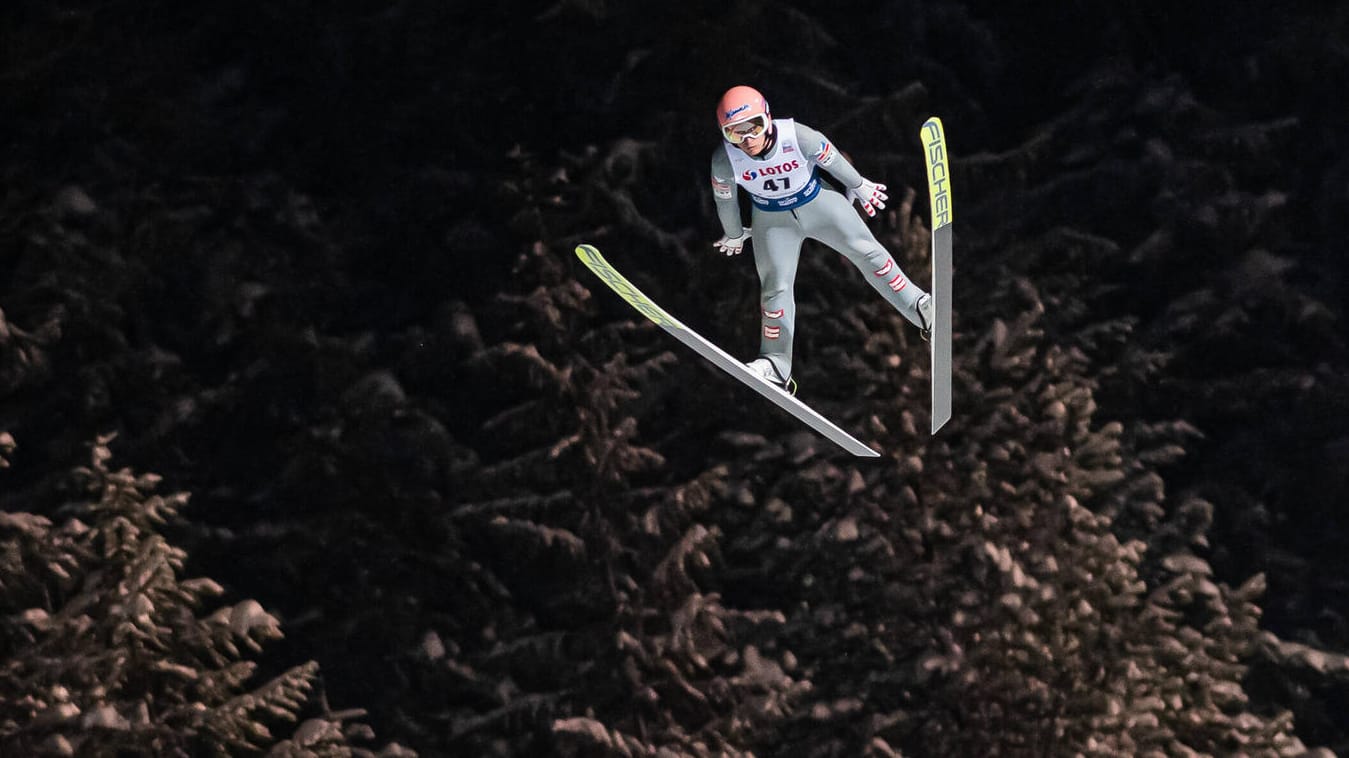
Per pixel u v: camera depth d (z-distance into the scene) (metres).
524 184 62.31
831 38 77.31
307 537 69.25
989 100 81.12
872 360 58.47
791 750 58.62
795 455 65.12
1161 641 56.16
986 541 55.22
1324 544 80.19
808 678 57.28
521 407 62.09
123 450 69.88
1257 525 79.69
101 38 73.44
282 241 73.94
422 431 69.88
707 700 53.66
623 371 57.22
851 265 64.00
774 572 62.00
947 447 56.97
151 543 49.12
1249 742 56.25
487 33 76.94
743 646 56.41
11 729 46.66
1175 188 80.44
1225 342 80.56
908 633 57.03
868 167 76.31
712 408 71.69
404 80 76.31
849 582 57.75
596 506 56.59
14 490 68.69
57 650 48.16
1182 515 63.28
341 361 71.31
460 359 73.06
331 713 51.53
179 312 72.00
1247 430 80.56
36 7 72.62
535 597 67.25
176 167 73.44
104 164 72.31
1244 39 83.19
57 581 50.22
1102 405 72.25
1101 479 56.62
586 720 52.38
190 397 70.81
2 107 71.94
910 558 56.44
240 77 75.00
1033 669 54.88
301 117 75.50
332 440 69.94
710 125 75.88
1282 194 80.62
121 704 48.31
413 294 75.00
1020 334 58.94
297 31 75.56
